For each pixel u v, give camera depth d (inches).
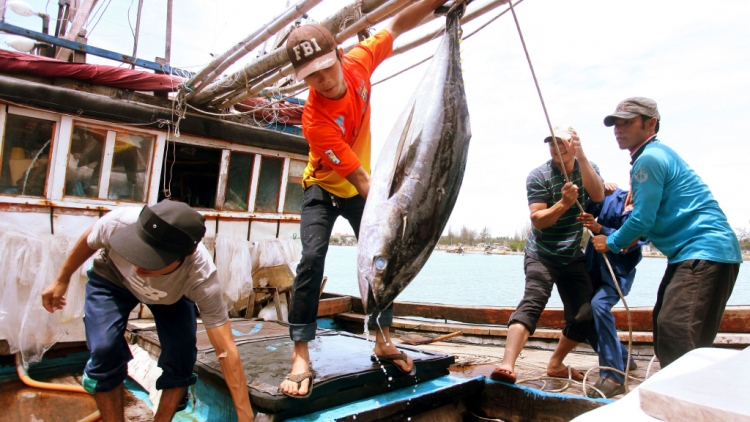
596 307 138.1
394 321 238.2
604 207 152.7
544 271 137.7
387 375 118.6
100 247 102.3
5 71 172.6
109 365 101.0
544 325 216.2
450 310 240.7
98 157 184.9
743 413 37.5
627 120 129.5
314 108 99.7
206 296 97.9
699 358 60.4
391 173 83.4
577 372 147.4
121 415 103.8
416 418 115.0
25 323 157.1
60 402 140.2
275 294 219.0
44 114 171.5
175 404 106.6
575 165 141.5
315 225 113.5
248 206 228.2
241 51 163.3
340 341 152.5
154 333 161.2
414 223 81.9
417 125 86.4
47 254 165.0
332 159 99.2
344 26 145.1
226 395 115.7
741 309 185.3
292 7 145.8
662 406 42.4
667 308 115.5
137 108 188.9
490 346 208.7
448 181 85.7
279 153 235.9
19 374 152.6
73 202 178.7
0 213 164.9
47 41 192.2
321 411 106.0
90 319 102.3
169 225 89.6
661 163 115.6
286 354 136.2
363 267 81.1
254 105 239.9
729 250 111.7
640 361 179.8
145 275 95.0
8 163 166.6
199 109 209.2
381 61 116.3
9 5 184.2
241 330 176.1
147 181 197.0
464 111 90.0
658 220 119.6
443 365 132.1
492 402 125.2
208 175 240.8
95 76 187.6
